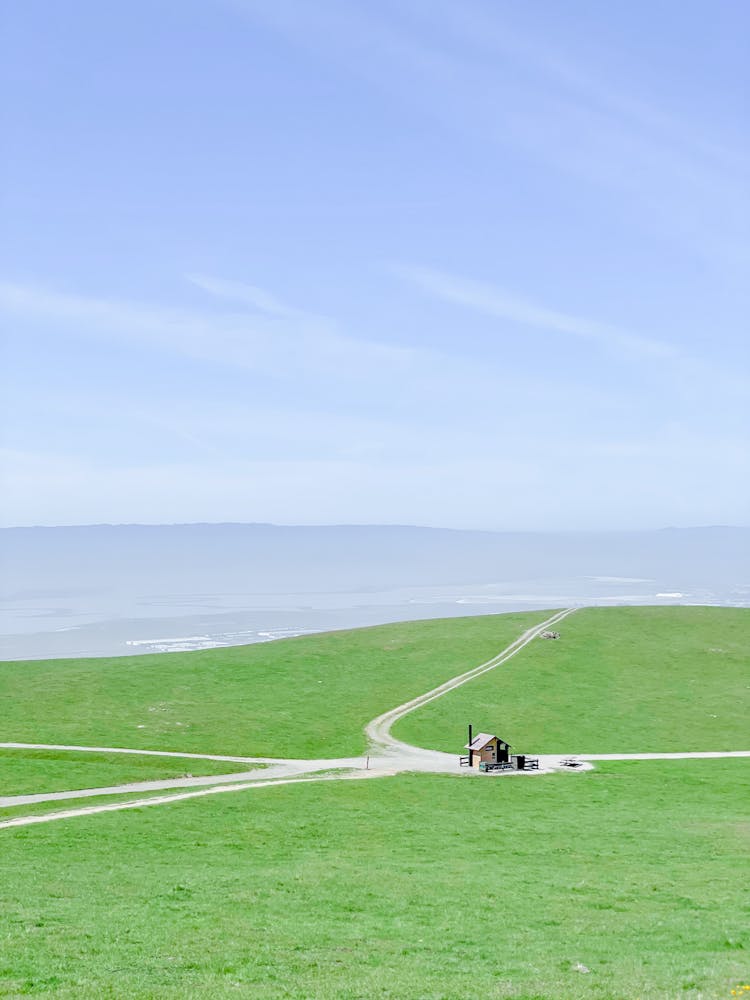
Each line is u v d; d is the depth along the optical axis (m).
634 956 35.88
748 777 98.00
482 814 76.69
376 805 79.88
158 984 31.47
